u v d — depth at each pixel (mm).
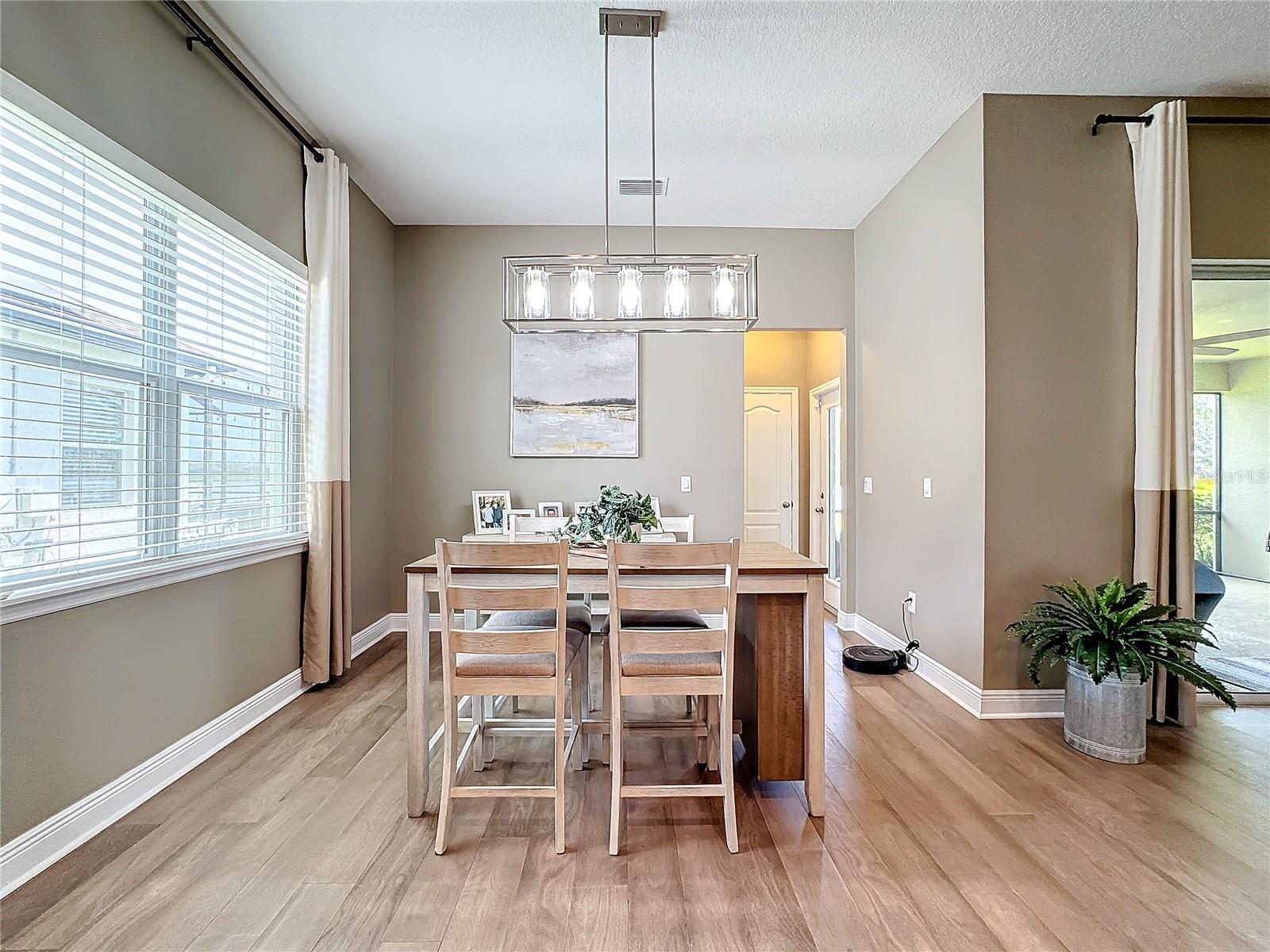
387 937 1666
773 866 1978
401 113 3363
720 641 2096
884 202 4426
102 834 2119
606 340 4988
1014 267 3178
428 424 4938
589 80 3074
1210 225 3256
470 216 4754
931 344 3734
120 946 1615
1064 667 3193
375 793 2408
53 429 2002
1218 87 3143
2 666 1807
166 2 2414
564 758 2072
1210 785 2500
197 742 2633
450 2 2539
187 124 2584
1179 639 2717
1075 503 3180
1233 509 3357
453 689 2078
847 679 3793
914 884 1892
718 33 2736
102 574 2141
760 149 3758
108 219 2182
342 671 3684
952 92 3182
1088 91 3170
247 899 1804
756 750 2445
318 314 3555
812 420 6344
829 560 6055
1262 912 1771
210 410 2785
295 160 3451
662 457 5020
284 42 2785
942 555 3594
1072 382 3182
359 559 4254
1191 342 3066
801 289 5008
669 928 1705
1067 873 1942
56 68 1970
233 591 2883
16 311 1870
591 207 4602
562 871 1950
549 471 4977
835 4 2559
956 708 3328
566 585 2092
